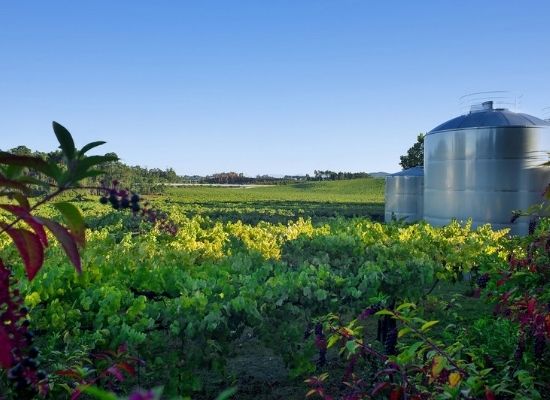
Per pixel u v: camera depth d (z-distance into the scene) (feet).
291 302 20.31
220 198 199.00
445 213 61.87
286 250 33.27
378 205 156.04
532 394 9.18
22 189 3.89
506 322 12.44
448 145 61.46
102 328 16.37
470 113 63.57
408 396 9.25
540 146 57.21
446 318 22.16
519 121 58.03
